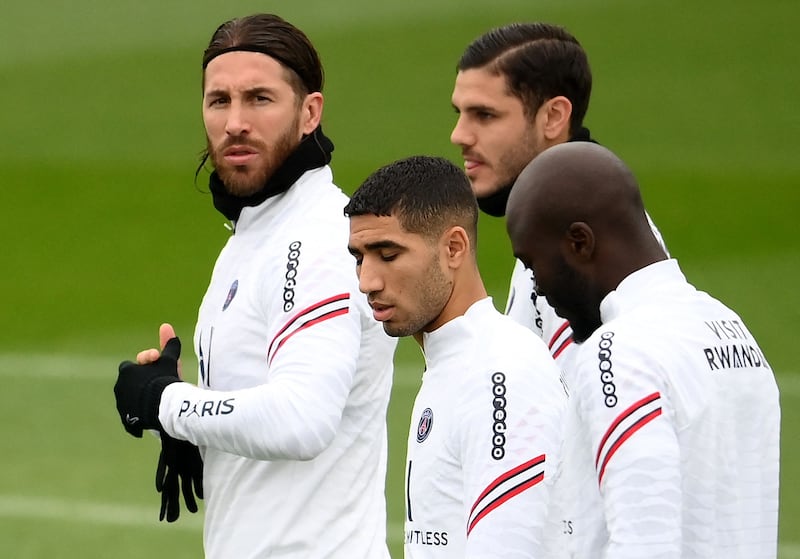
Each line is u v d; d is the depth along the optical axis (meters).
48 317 46.34
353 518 13.67
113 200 58.97
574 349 13.52
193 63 76.81
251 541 13.49
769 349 39.53
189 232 55.22
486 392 11.13
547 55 14.76
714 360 10.32
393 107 69.75
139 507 29.73
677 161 61.62
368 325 13.46
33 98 72.19
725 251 50.50
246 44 13.67
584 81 15.08
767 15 79.44
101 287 49.50
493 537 10.80
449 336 11.66
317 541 13.43
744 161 61.31
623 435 9.86
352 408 13.62
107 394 37.94
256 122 13.63
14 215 57.38
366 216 11.55
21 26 82.94
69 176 61.81
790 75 71.88
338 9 83.94
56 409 36.56
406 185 11.50
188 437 13.00
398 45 77.69
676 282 10.66
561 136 14.96
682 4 81.56
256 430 12.61
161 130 67.62
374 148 64.56
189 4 85.88
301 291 13.02
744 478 10.46
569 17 80.62
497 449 10.96
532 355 11.30
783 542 25.98
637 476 9.73
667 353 10.12
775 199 56.16
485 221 52.94
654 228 12.48
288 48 13.76
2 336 44.34
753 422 10.58
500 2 83.50
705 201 56.34
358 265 11.80
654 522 9.63
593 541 10.26
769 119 66.50
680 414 10.06
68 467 32.25
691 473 10.12
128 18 83.81
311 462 13.45
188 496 14.06
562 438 10.95
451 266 11.66
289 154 13.77
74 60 77.56
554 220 10.70
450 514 11.35
